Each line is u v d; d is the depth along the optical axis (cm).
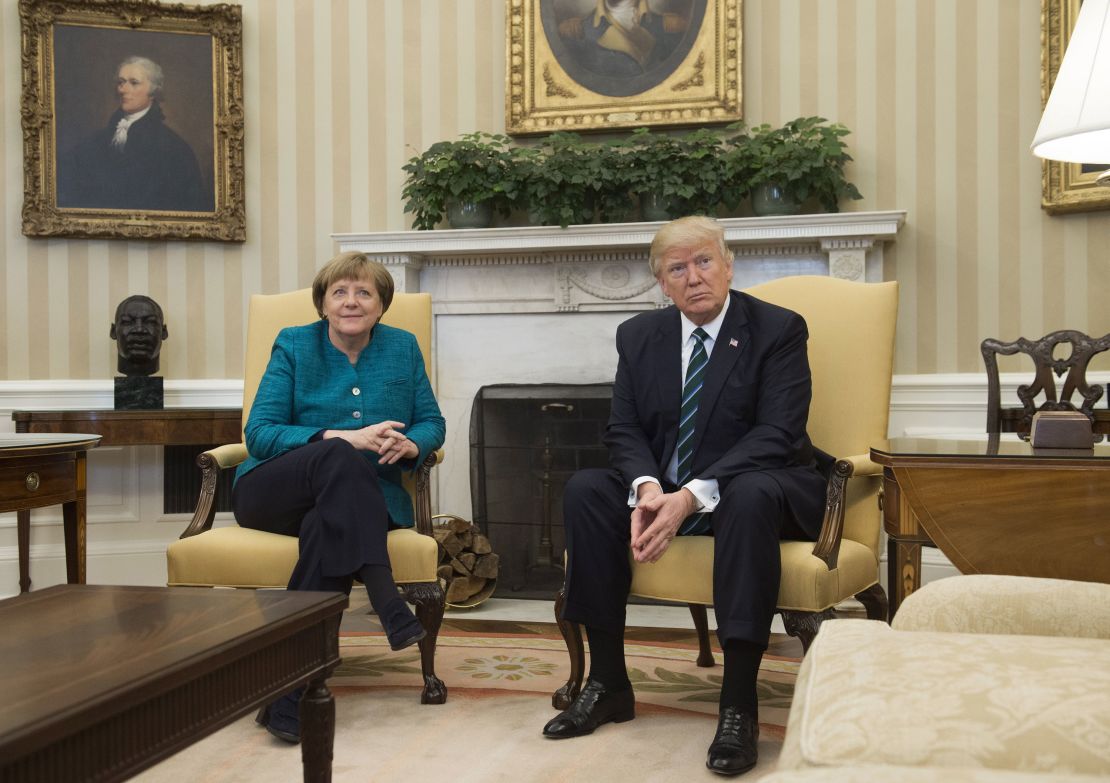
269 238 507
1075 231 441
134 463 491
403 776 229
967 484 208
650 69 480
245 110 506
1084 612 128
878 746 90
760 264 461
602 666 264
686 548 252
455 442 488
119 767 124
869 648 113
